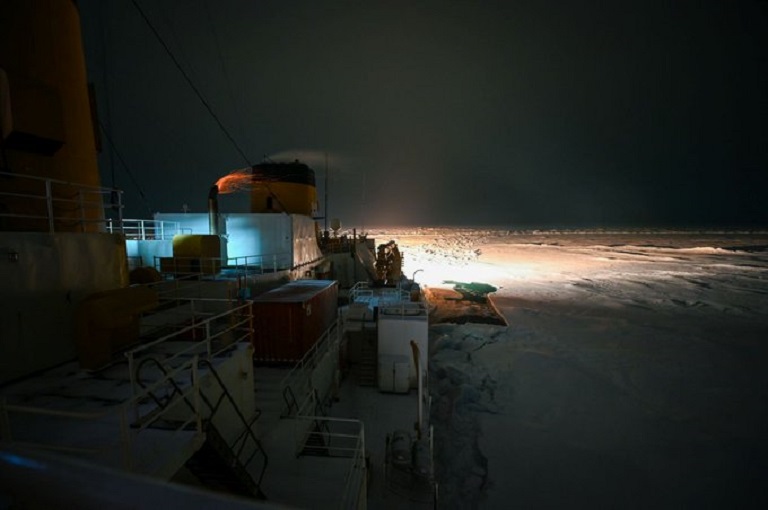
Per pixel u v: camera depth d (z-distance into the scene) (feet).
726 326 87.61
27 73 26.96
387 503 30.94
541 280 150.20
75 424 18.02
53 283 24.63
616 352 71.72
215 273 45.70
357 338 57.77
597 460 40.78
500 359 68.28
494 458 41.01
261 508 2.74
